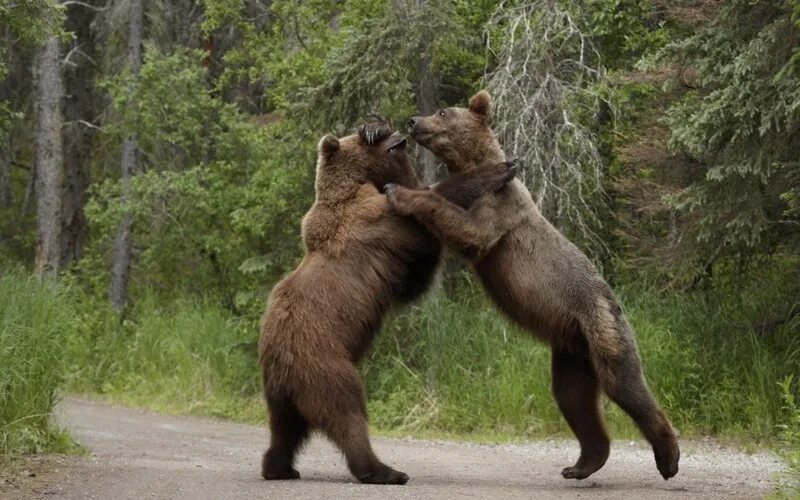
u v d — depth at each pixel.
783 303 16.83
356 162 9.63
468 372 18.03
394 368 18.95
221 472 10.36
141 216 27.77
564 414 10.01
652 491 9.35
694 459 13.24
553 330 9.54
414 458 13.12
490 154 9.87
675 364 16.38
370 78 17.81
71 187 34.09
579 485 9.94
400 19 17.92
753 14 14.48
